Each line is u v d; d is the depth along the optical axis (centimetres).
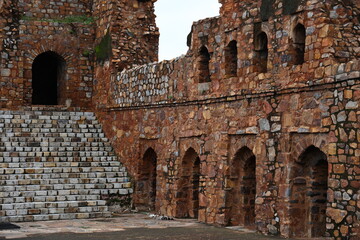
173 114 1822
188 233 1434
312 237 1343
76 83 2417
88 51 2430
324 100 1264
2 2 2342
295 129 1342
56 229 1498
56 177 1912
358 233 1163
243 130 1512
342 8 1287
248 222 1565
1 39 2342
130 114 2053
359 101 1174
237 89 1532
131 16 2245
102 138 2198
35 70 2794
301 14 1346
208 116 1659
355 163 1179
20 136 2119
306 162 1355
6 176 1853
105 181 1953
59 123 2247
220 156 1596
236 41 1567
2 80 2342
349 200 1188
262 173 1438
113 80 2194
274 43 1425
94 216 1764
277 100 1405
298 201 1359
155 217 1773
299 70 1338
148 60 2269
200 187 1680
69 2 2456
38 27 2392
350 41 1284
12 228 1515
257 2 1490
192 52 1734
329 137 1245
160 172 1884
